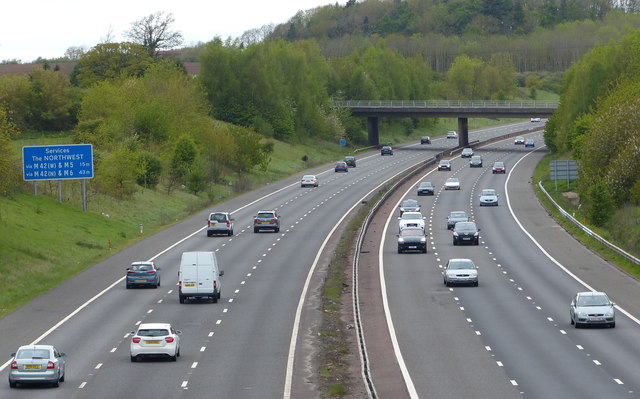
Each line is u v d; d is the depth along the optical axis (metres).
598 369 84.38
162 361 91.38
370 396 72.88
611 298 127.12
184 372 86.12
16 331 109.44
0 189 177.75
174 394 77.31
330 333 105.75
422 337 102.94
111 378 83.56
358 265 160.12
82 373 85.94
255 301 127.44
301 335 104.69
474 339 101.12
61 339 103.69
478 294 131.75
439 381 81.56
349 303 126.38
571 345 96.44
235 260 165.12
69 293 137.25
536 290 134.50
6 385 81.12
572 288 136.00
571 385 78.00
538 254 170.50
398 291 135.12
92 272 156.62
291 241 188.12
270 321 113.25
